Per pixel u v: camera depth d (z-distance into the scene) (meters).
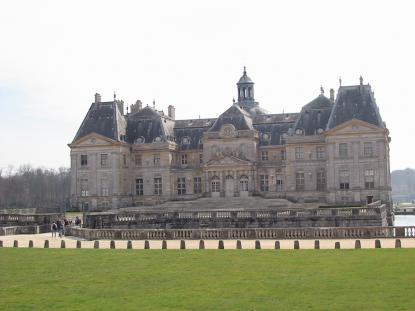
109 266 43.75
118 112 148.75
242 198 133.50
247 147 140.25
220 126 142.62
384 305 28.48
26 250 56.06
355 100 133.00
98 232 72.44
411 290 31.75
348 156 130.38
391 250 49.31
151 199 146.50
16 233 88.56
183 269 41.44
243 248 55.66
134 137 148.88
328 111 138.25
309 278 36.34
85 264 45.06
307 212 91.44
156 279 37.56
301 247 55.78
